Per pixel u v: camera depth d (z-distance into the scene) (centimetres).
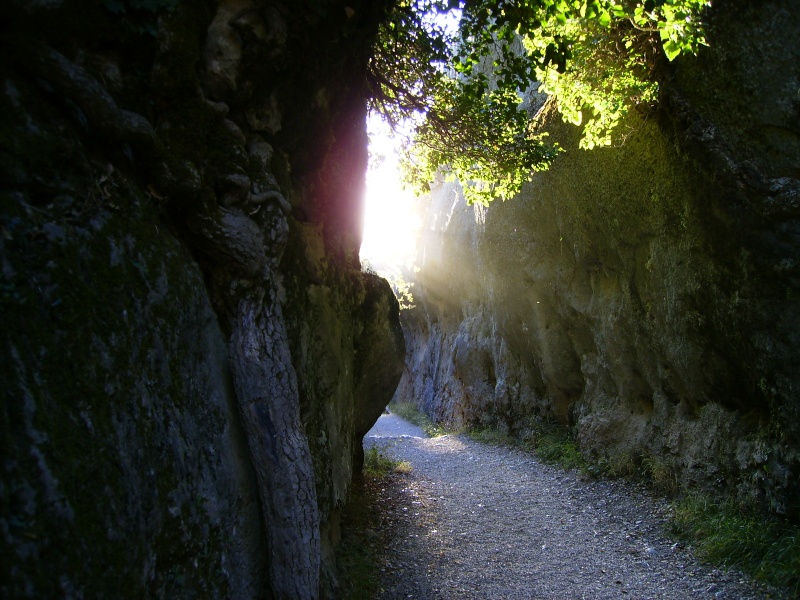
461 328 1586
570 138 790
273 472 318
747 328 551
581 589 483
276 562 323
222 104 314
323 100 412
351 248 575
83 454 192
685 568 523
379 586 476
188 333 277
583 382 1031
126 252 236
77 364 198
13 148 197
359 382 675
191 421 269
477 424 1469
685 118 573
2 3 213
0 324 174
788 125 512
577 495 777
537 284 1029
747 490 579
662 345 713
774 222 512
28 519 168
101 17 251
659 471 722
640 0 508
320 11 342
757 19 518
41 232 197
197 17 296
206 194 297
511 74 562
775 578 472
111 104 239
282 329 344
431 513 702
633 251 745
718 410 648
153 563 224
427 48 570
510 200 1030
